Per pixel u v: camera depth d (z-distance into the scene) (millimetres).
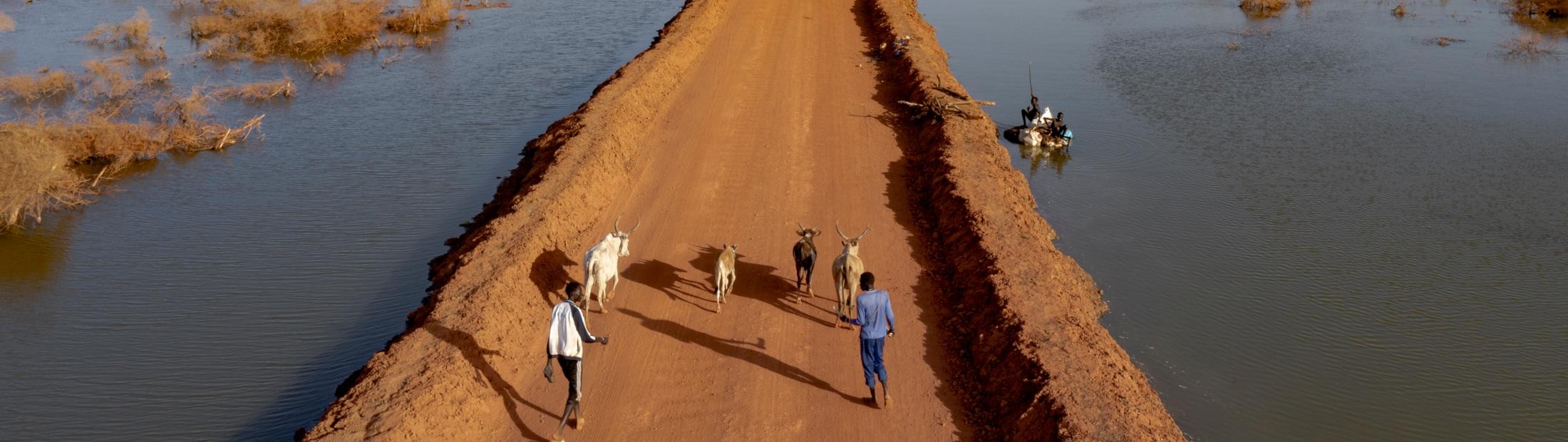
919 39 38062
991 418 13094
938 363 14469
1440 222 22703
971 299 16109
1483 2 54531
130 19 49125
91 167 27906
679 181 22812
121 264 20781
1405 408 15008
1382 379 15789
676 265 17859
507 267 16344
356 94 36250
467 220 23047
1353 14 51125
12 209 22625
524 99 35031
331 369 16141
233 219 23453
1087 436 11797
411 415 12148
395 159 28062
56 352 16906
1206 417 14500
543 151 25375
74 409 15062
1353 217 23031
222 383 15773
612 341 14891
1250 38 44844
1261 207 23594
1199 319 17656
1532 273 19906
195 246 21750
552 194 20000
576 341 12227
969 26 48938
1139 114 32406
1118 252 20688
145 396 15422
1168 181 25578
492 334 14484
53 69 40156
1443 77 36969
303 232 22469
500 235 18031
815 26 43844
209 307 18594
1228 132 30234
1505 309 18297
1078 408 12352
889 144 26125
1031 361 13406
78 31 48938
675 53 35031
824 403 13320
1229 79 37000
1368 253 20828
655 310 15938
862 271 15031
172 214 23922
